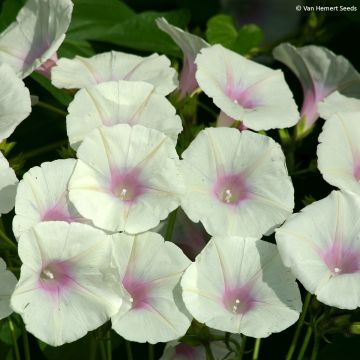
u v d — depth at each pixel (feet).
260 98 3.53
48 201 3.17
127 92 3.36
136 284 3.17
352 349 3.51
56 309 3.08
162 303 3.13
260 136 3.30
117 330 3.09
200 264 3.16
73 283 3.12
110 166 3.22
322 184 3.74
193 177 3.24
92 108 3.34
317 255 3.17
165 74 3.53
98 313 3.09
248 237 3.19
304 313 3.27
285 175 3.27
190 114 3.55
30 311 3.05
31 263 3.07
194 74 3.63
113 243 3.16
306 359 3.46
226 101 3.42
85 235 3.10
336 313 3.30
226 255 3.17
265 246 3.19
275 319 3.12
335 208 3.21
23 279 3.05
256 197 3.27
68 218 3.18
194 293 3.12
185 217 3.42
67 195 3.18
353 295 3.12
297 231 3.17
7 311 3.08
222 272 3.17
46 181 3.17
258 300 3.16
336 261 3.22
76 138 3.30
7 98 3.33
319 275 3.13
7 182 3.18
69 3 3.50
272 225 3.23
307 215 3.19
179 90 3.63
